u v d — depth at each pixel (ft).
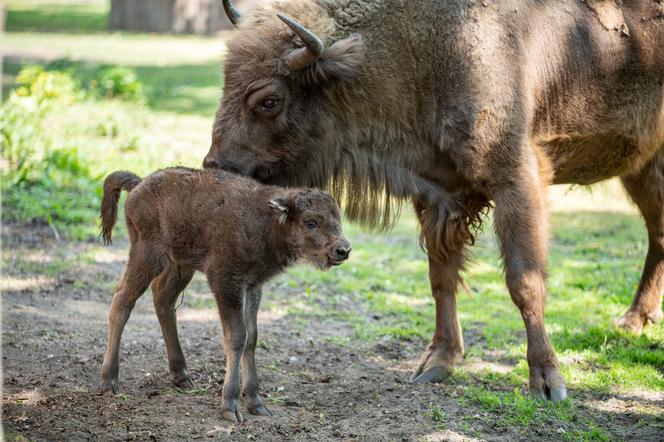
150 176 44.88
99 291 66.64
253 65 47.85
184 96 163.43
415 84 49.90
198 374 50.14
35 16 314.35
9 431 38.93
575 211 104.37
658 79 55.83
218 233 42.01
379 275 78.95
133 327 59.11
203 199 42.83
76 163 100.32
